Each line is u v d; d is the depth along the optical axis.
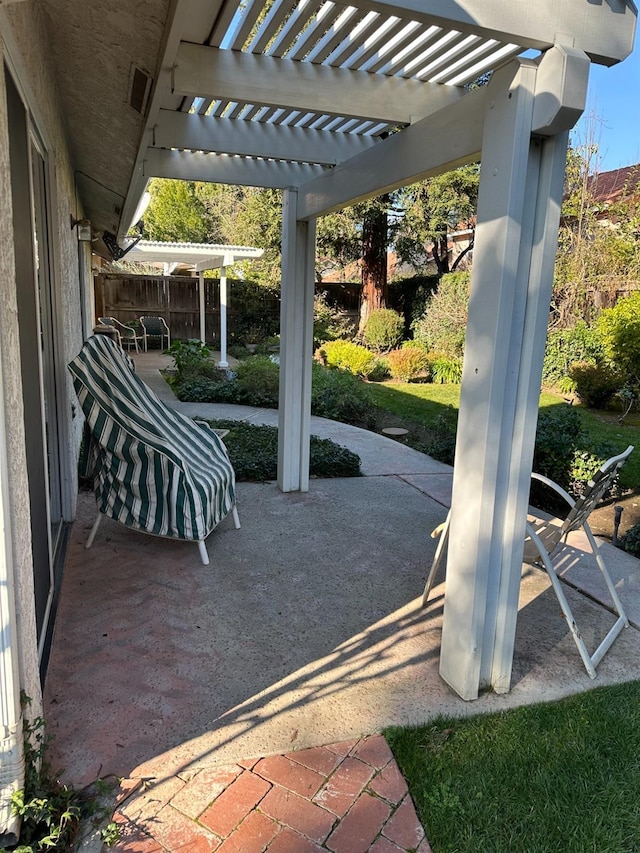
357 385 9.52
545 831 1.73
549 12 1.86
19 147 2.21
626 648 2.74
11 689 1.52
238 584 3.20
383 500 4.69
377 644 2.69
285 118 3.61
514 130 1.93
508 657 2.35
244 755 1.97
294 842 1.66
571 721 2.20
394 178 2.81
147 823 1.71
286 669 2.47
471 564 2.24
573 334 10.90
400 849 1.65
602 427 8.13
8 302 1.55
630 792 1.88
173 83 2.73
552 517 4.55
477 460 2.19
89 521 4.00
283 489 4.79
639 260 11.14
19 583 1.60
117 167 5.08
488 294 2.10
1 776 1.54
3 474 1.45
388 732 2.10
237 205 20.80
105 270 15.84
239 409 8.45
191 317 16.69
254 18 2.41
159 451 3.30
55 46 3.07
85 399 3.32
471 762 1.98
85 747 1.98
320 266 17.41
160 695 2.26
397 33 2.62
